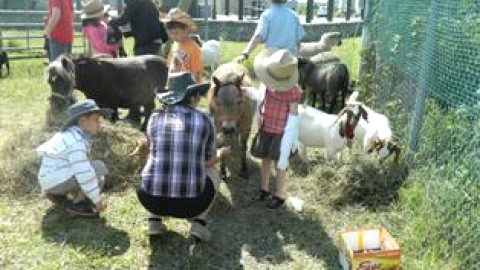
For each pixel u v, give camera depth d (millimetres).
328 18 21547
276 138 4660
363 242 3861
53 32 7230
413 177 4801
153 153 3842
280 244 4215
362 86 7504
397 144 5457
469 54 4008
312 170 5457
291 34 5734
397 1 6250
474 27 4023
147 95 6621
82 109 4309
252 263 3951
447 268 3646
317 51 11297
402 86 5891
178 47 5914
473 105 3881
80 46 12836
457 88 4164
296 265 3928
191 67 5906
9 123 7086
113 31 7816
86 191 4320
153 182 3770
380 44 7082
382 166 5070
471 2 4117
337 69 7555
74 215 4480
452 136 4199
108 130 5551
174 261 3938
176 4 12211
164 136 3793
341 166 5207
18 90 9062
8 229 4293
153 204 3812
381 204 4781
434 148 4562
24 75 10453
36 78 10164
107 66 6375
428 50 4844
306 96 8250
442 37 4566
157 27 7508
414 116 5043
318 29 20234
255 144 4777
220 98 4629
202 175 3828
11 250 3994
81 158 4289
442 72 4508
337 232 4383
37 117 7426
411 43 5543
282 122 4609
